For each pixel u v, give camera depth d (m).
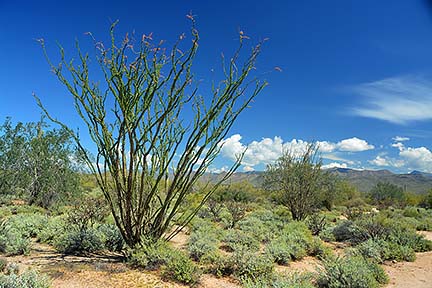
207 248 8.95
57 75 7.20
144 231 8.17
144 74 7.34
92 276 6.41
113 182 8.23
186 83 7.45
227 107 8.03
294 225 14.49
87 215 11.27
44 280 5.33
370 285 6.72
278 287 5.96
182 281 6.50
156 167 8.37
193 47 7.35
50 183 20.83
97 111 7.62
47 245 9.91
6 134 20.83
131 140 7.47
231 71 7.77
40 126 21.45
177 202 8.37
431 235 16.86
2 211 16.22
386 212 24.97
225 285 6.70
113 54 7.24
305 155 17.95
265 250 9.48
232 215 15.53
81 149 8.04
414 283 7.76
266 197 31.14
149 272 6.88
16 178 20.91
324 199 25.53
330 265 7.15
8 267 6.45
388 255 10.16
